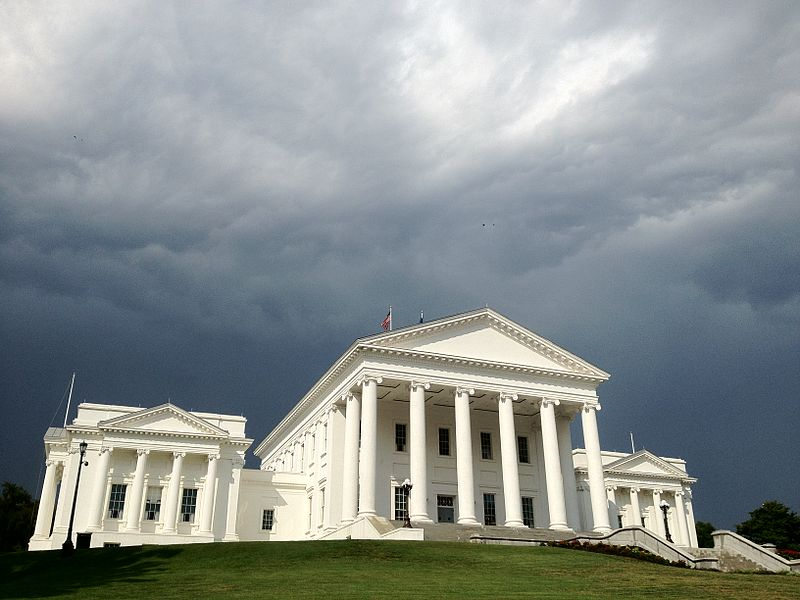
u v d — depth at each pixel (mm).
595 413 69875
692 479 93875
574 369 70188
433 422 71375
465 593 28812
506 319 68750
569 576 35219
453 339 66938
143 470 71625
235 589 29297
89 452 71750
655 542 47406
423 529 55156
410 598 26984
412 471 60719
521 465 73000
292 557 39188
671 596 29391
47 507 76312
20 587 31375
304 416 81750
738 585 32594
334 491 66688
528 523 71250
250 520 75938
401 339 64750
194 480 73938
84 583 32156
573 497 70438
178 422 74188
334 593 28016
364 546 42750
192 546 43250
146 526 70938
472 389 65438
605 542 50406
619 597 28906
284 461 90188
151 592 28938
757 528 114562
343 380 67438
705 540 127125
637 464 91562
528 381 68125
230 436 75062
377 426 68875
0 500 103688
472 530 57031
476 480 70625
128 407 75938
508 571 36344
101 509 69188
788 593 30453
